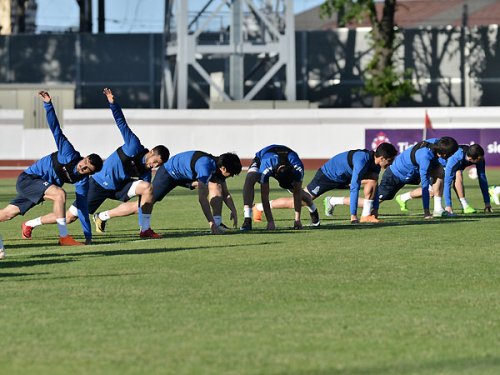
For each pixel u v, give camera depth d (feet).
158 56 489.67
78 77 490.49
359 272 100.53
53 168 129.90
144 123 372.38
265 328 72.54
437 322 74.49
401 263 107.55
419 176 169.58
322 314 77.82
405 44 487.20
